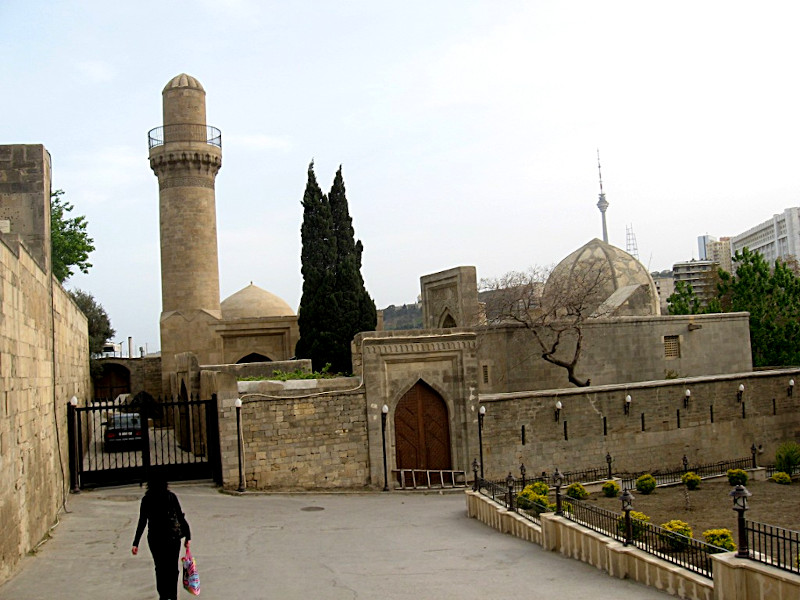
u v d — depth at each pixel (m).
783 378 38.78
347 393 28.17
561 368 37.22
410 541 17.81
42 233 19.77
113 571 13.55
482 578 13.70
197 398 32.94
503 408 30.92
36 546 15.65
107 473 25.53
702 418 35.78
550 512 18.23
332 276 40.84
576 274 44.34
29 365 15.85
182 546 16.34
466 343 29.78
